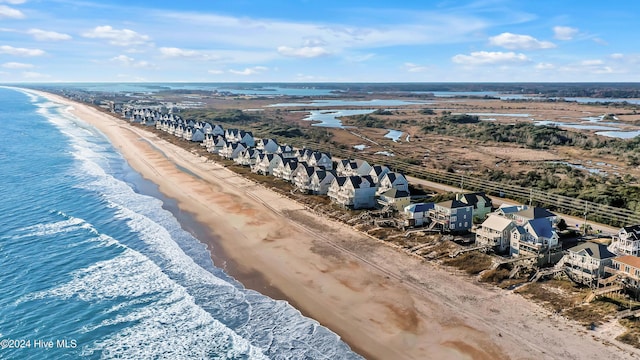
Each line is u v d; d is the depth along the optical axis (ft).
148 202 288.51
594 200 275.18
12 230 231.30
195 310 158.92
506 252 206.08
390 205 261.44
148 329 147.54
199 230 240.94
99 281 178.70
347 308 162.09
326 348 138.72
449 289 173.17
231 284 179.63
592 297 158.51
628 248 194.80
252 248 216.95
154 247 214.28
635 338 135.44
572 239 220.43
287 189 320.70
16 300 164.04
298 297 170.30
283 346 139.54
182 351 136.46
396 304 163.73
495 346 137.59
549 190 304.71
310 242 223.51
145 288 173.78
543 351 133.80
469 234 229.04
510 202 290.35
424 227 237.04
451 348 137.90
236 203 288.92
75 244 214.48
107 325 149.69
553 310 154.71
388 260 200.75
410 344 140.56
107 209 270.46
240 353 135.64
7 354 134.51
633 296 159.43
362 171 330.75
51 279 179.83
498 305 160.35
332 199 289.94
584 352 132.05
